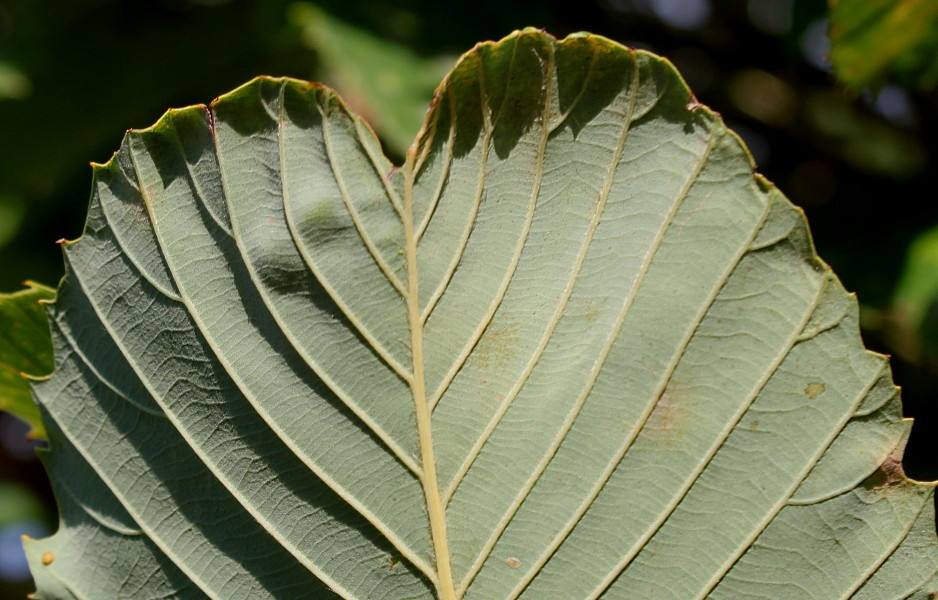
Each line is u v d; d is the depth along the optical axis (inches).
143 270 12.9
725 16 18.9
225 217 12.8
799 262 12.7
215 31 18.8
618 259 12.8
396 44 16.4
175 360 12.9
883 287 15.4
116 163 12.9
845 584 12.7
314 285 12.8
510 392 12.8
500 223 12.8
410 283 12.8
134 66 18.7
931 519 12.6
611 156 12.7
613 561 12.8
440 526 12.8
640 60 12.7
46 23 19.1
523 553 12.8
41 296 13.2
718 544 12.7
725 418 12.7
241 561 12.9
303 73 17.5
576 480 12.8
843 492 12.7
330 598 12.8
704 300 12.7
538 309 12.8
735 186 12.7
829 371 12.7
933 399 15.3
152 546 12.9
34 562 13.0
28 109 18.6
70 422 13.0
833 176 17.9
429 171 12.8
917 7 14.8
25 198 19.0
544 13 17.5
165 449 12.9
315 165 12.8
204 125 12.8
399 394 12.8
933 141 17.6
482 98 12.7
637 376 12.7
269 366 12.8
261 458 12.8
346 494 12.8
